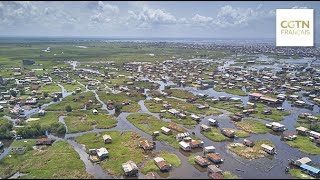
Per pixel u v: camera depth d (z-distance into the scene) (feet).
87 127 512.22
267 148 408.87
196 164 376.48
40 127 481.46
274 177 342.23
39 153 405.59
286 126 520.01
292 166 370.73
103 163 377.71
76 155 400.26
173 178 341.62
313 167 354.74
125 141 449.48
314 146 431.02
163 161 368.27
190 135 470.80
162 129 483.92
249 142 428.56
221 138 459.32
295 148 426.92
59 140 455.63
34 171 355.56
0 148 426.51
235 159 388.98
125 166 357.82
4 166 369.50
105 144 438.40
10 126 492.13
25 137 463.83
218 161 375.25
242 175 346.33
